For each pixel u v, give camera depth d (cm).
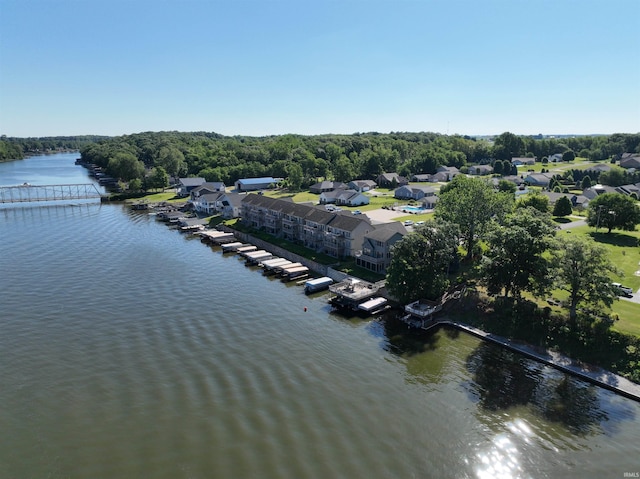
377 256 8550
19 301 7188
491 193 8638
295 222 11156
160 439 4097
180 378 5059
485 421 4428
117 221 14100
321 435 4181
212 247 11119
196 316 6744
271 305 7319
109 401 4638
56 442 4053
